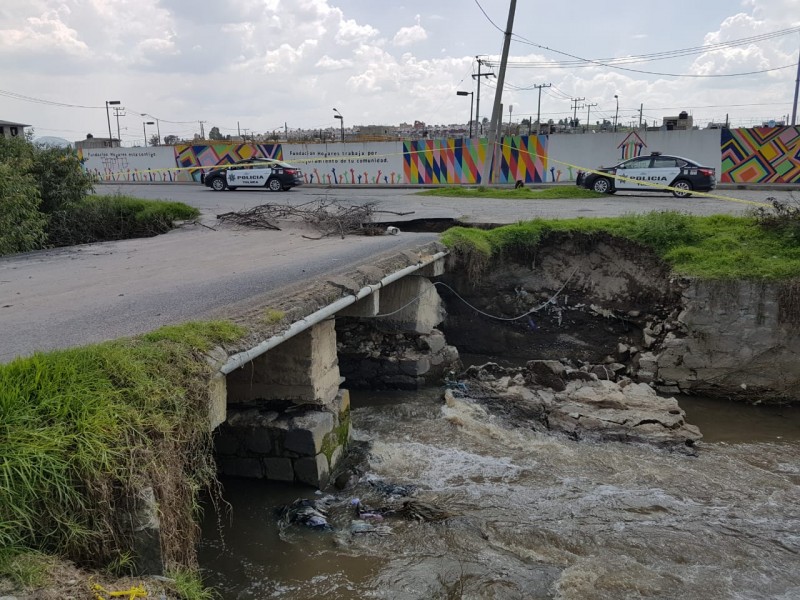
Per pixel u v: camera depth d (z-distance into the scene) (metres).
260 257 10.23
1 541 3.03
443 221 14.34
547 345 12.20
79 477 3.34
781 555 6.04
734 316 10.14
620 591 5.41
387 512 6.57
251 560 5.70
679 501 7.03
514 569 5.66
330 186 31.02
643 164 20.56
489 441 8.45
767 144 26.20
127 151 35.81
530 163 29.56
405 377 10.47
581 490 7.20
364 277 7.95
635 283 11.76
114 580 3.33
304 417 7.05
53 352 4.16
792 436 8.97
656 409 9.11
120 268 9.48
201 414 4.48
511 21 21.23
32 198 13.09
